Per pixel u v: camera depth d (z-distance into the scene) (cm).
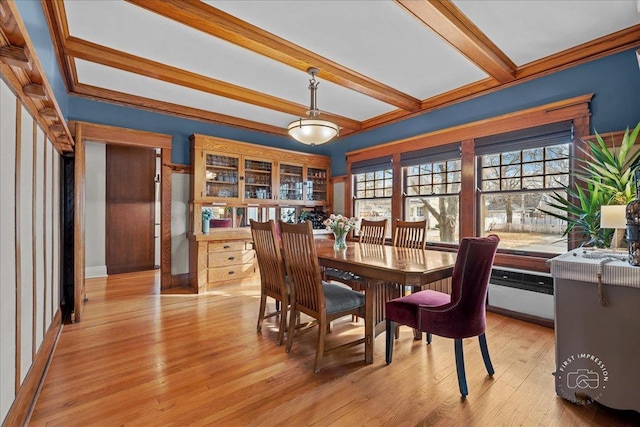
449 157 388
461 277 184
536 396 181
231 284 449
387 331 222
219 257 438
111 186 542
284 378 202
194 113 452
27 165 174
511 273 324
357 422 160
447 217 404
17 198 155
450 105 389
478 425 157
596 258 180
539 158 319
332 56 294
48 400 177
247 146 480
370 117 483
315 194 567
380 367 217
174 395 183
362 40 267
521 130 324
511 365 218
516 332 280
